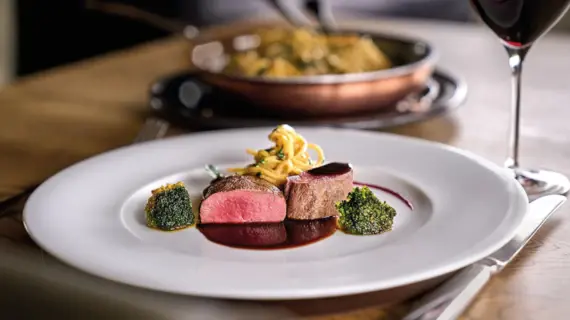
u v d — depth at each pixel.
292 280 0.72
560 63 1.83
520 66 1.09
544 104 1.50
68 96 1.58
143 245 0.81
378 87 1.32
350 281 0.71
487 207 0.89
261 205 0.93
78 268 0.76
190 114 1.36
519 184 0.94
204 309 0.73
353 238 0.88
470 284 0.74
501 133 1.33
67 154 1.24
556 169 1.14
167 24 1.81
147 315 0.73
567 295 0.76
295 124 1.31
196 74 1.50
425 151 1.09
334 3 3.78
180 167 1.08
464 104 1.51
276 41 1.74
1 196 1.06
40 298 0.79
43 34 3.13
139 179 1.03
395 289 0.76
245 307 0.74
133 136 1.33
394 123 1.30
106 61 1.90
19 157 1.22
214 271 0.75
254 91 1.31
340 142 1.16
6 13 3.29
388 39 1.72
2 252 0.85
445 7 3.63
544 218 0.90
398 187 1.02
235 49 1.78
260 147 1.16
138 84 1.68
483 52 1.95
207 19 3.39
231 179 0.95
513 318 0.72
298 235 0.89
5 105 1.52
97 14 3.07
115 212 0.92
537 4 1.00
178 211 0.91
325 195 0.95
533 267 0.82
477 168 1.01
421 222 0.91
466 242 0.80
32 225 0.85
